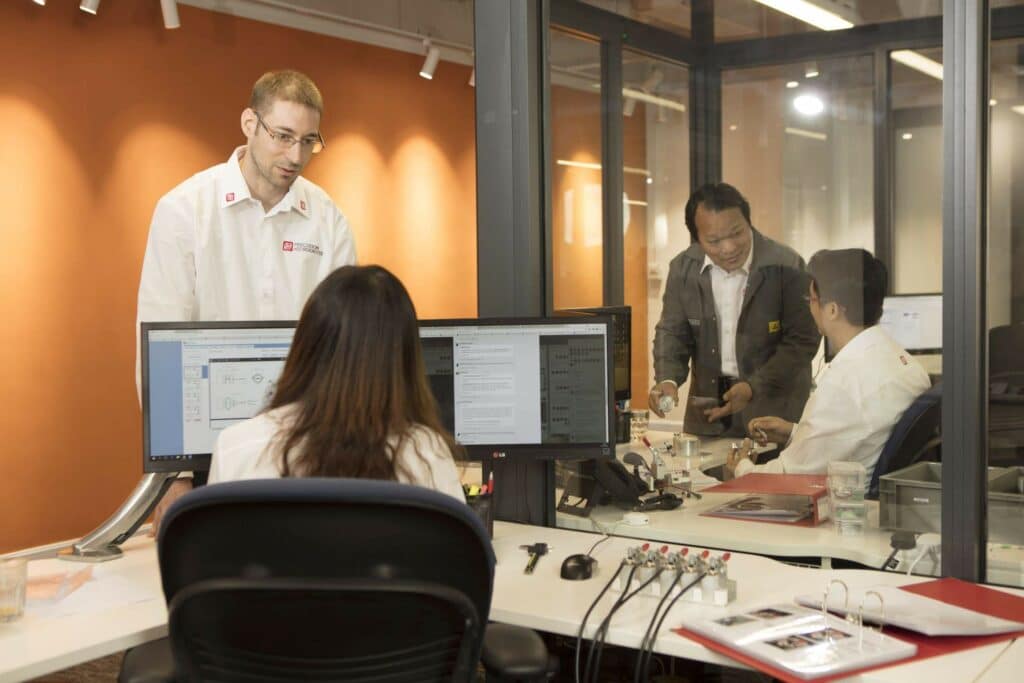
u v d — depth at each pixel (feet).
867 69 8.62
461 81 22.47
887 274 8.11
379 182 20.54
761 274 8.82
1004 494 6.73
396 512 4.27
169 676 5.08
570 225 8.89
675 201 9.53
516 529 8.14
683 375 9.04
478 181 8.73
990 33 6.68
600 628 5.62
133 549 7.36
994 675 4.89
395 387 5.20
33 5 15.01
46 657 5.14
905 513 7.19
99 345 16.14
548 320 7.64
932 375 7.55
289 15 18.49
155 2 16.48
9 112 14.83
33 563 6.97
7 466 15.10
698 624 5.47
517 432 7.70
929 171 8.06
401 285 5.39
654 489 8.57
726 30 9.67
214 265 9.52
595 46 9.07
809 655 5.01
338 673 4.47
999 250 6.89
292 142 9.39
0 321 14.90
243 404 7.43
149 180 16.58
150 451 7.34
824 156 9.18
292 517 4.24
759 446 8.59
